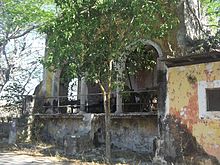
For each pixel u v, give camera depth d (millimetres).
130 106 15602
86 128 14891
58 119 16766
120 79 11914
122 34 10789
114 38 10805
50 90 19312
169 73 10961
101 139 14852
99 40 10695
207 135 9750
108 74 11133
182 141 10297
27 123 17219
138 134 13734
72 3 10188
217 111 9633
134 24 10352
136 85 18469
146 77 18203
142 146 13508
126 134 14125
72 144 13406
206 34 13898
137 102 15555
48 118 17234
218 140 9484
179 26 13125
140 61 15016
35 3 19312
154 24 10734
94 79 10883
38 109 18188
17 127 16719
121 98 14648
